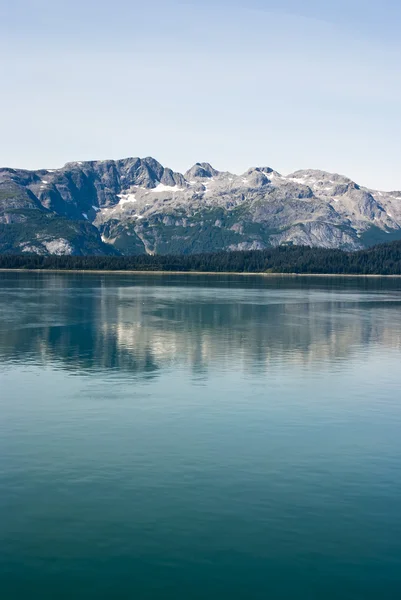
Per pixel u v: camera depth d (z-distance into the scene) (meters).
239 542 34.06
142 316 144.00
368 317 147.25
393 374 77.25
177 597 29.78
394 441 50.28
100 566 31.95
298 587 30.47
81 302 184.25
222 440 50.19
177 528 35.41
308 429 53.41
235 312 157.12
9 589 30.20
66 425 53.94
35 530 35.19
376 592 30.17
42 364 82.06
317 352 93.56
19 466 44.25
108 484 41.19
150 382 71.31
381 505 38.38
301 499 39.16
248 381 72.25
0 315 143.00
